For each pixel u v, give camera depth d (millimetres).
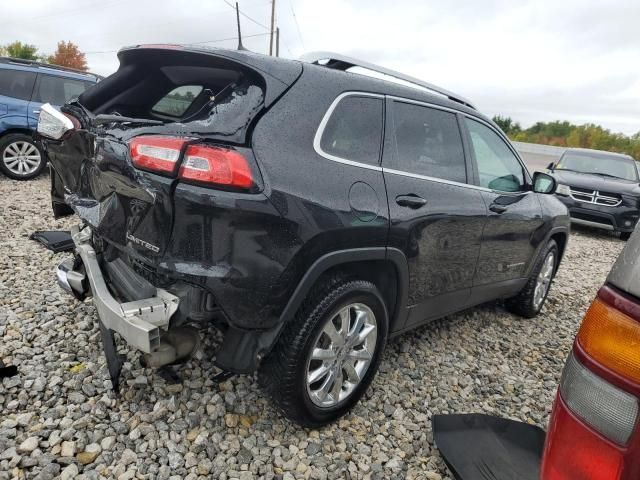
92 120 2367
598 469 1126
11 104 7488
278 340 2246
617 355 1109
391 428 2588
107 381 2621
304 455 2305
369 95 2551
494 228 3334
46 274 3951
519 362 3561
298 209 2057
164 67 2727
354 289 2365
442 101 3057
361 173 2385
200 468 2141
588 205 9203
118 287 2348
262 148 2031
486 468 2270
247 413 2521
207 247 1945
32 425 2277
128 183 2080
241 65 2193
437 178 2875
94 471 2061
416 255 2682
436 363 3334
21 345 2889
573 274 6316
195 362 2859
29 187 7281
